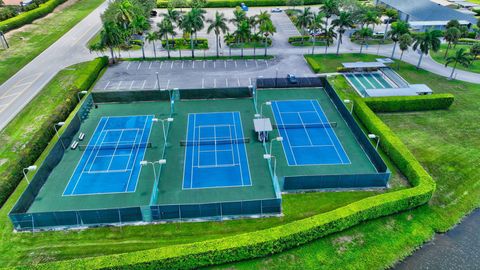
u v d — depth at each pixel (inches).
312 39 3614.7
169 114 2341.3
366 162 1897.1
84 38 3624.5
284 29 3949.3
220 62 3107.8
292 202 1627.7
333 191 1694.1
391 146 1895.9
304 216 1549.0
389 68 2974.9
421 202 1592.0
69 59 3134.8
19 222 1462.8
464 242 1481.3
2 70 2876.5
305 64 3080.7
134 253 1294.3
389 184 1732.3
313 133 2145.7
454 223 1561.3
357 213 1471.5
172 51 3331.7
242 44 3496.6
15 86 2652.6
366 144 1958.7
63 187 1731.1
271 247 1359.5
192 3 4549.7
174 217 1529.3
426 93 2498.8
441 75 2874.0
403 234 1493.6
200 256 1301.7
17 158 1891.0
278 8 4667.8
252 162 1900.8
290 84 2667.3
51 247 1409.9
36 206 1617.9
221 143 2054.6
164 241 1434.5
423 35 2861.7
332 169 1846.7
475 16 4227.4
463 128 2182.6
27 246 1413.6
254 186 1738.4
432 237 1497.3
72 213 1460.4
